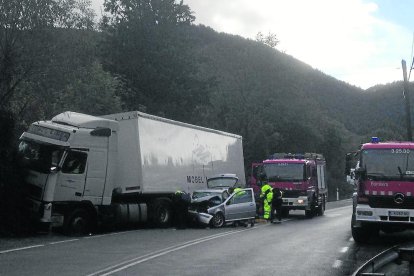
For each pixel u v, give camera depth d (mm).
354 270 10820
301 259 12352
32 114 19938
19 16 18641
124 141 20703
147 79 44062
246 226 22484
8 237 16547
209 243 15547
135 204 20422
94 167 18344
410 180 14766
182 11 47156
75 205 17938
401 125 117812
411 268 8852
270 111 54469
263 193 24859
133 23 45094
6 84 19000
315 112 63625
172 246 14758
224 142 28281
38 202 17062
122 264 11422
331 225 22609
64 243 15430
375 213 14875
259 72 56188
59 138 17484
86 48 20547
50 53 19438
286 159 28406
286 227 21719
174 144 22938
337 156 78188
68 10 19719
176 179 22781
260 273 10438
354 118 163000
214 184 25641
